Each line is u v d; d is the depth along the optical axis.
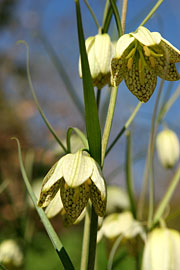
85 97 0.35
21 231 0.53
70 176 0.35
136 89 0.38
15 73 1.46
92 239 0.37
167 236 0.40
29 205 0.54
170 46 0.37
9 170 0.77
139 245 0.49
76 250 0.77
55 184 0.36
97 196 0.36
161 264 0.39
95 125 0.36
